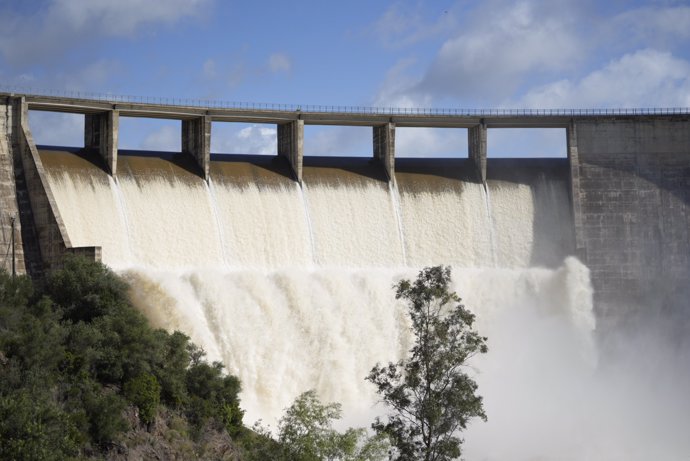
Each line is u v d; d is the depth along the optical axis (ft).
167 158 382.83
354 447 248.73
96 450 248.93
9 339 259.80
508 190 426.10
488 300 406.62
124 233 359.46
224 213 379.76
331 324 372.99
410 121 412.16
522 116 423.23
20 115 346.13
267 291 367.86
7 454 224.94
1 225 329.93
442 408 253.65
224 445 280.51
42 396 246.27
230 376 304.91
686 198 433.48
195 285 355.15
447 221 413.59
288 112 394.32
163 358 287.48
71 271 296.51
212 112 381.40
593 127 430.20
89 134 376.07
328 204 398.62
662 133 434.71
